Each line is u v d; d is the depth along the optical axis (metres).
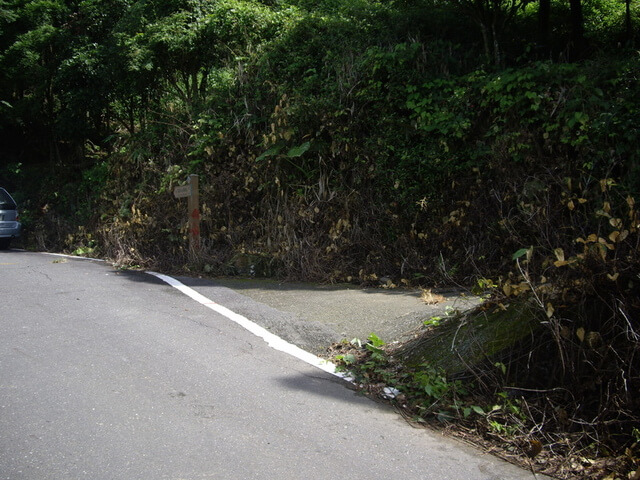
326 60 12.55
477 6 11.98
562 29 13.36
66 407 4.13
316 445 3.73
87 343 5.55
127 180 14.20
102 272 9.78
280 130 11.35
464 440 3.99
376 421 4.16
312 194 10.88
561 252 4.61
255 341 5.77
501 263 8.75
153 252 11.39
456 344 4.98
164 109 15.39
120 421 3.94
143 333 5.90
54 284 8.38
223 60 14.54
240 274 10.13
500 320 4.99
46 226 16.38
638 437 3.87
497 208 9.25
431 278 8.95
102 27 16.91
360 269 9.58
